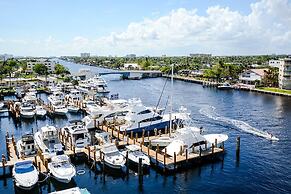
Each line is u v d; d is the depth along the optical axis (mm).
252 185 37375
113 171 40562
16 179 34125
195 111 81062
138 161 38781
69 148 45875
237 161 44688
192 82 163250
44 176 37156
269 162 44312
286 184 37469
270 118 72750
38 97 101375
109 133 53781
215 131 60719
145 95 113438
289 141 54094
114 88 136250
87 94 103062
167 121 57781
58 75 168875
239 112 80125
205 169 42031
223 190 36281
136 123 55438
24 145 42625
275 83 135000
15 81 133250
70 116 75188
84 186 36906
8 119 72250
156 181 38594
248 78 144750
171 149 44031
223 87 134000
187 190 36375
